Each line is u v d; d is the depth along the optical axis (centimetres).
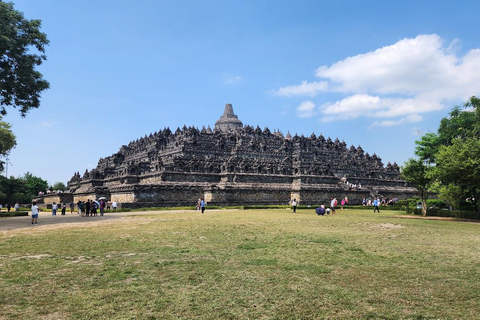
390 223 3838
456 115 6906
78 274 1547
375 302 1229
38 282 1428
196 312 1129
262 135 11756
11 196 11406
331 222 3894
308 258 1894
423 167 5216
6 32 3738
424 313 1135
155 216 4797
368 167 12019
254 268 1669
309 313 1128
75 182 11381
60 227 3412
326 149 12594
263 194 8075
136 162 9950
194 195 7512
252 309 1158
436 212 5147
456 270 1656
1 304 1188
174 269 1642
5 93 4166
